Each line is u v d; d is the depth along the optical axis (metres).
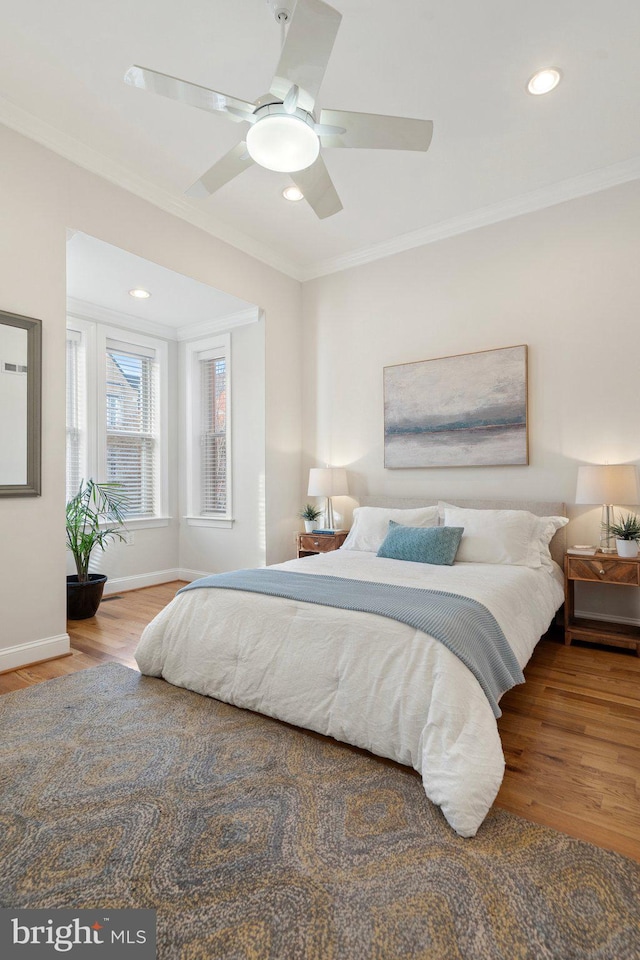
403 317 4.24
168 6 2.12
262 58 2.42
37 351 2.82
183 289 4.04
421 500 4.03
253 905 1.23
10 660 2.73
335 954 1.11
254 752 1.91
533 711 2.27
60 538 2.97
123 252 3.34
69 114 2.75
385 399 4.28
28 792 1.67
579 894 1.26
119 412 4.82
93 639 3.30
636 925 1.17
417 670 1.78
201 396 5.23
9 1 2.11
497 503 3.67
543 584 2.93
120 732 2.06
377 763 1.84
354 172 3.27
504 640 2.07
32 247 2.82
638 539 3.03
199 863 1.36
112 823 1.52
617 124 2.84
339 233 4.11
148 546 5.00
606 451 3.35
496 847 1.42
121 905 1.23
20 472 2.77
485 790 1.51
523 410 3.62
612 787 1.71
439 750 1.62
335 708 1.93
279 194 3.50
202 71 2.50
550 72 2.46
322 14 1.54
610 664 2.84
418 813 1.56
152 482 5.14
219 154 3.09
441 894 1.26
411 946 1.12
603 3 2.11
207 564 5.04
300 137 1.95
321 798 1.64
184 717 2.19
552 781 1.75
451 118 2.78
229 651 2.30
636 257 3.25
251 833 1.48
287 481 4.73
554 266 3.55
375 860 1.37
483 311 3.84
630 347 3.27
